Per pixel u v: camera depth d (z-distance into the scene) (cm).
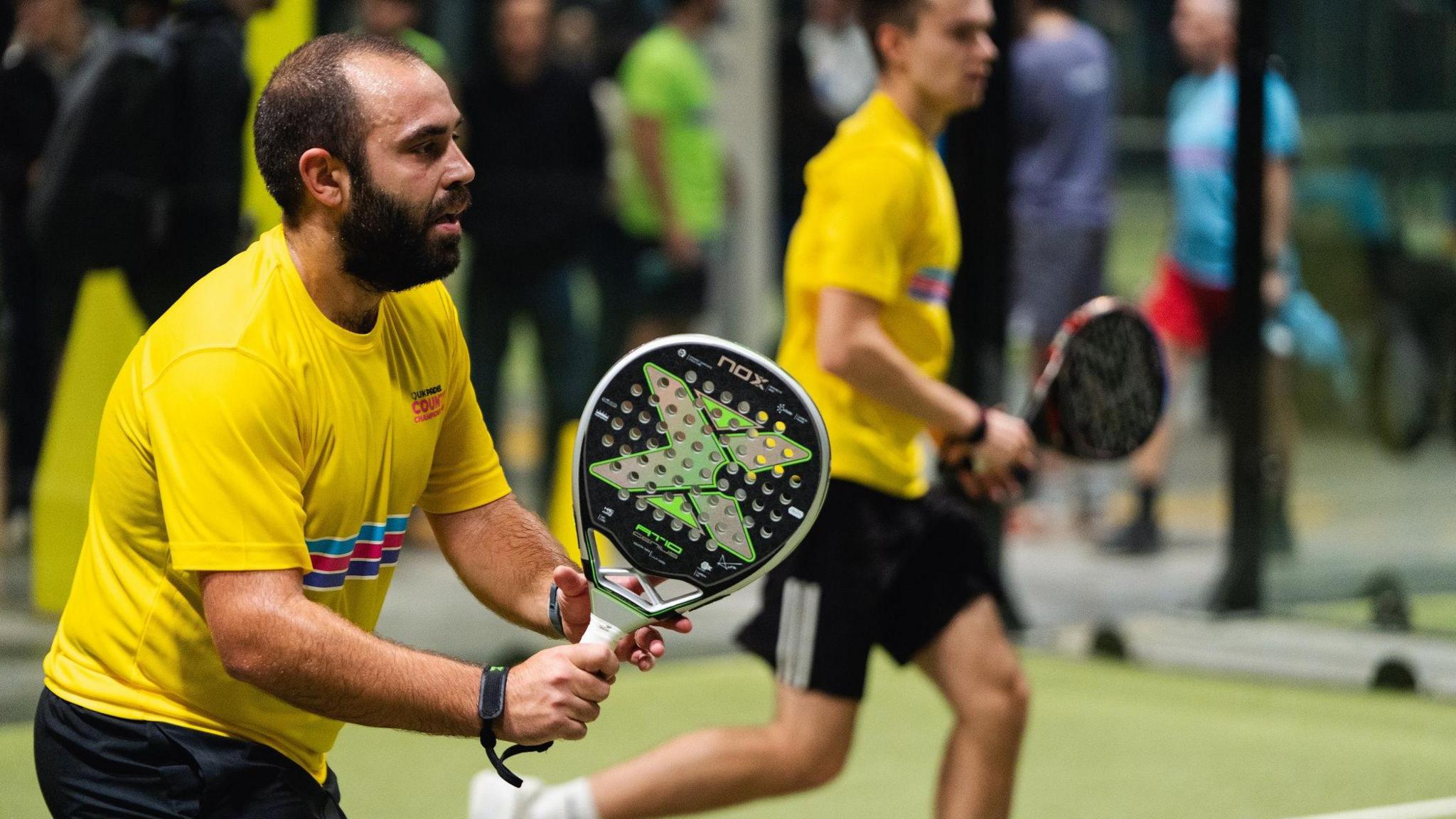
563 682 682
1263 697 1827
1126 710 1780
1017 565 2398
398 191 698
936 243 1130
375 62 702
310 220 711
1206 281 2355
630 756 1587
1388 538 2214
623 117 2097
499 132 2025
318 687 682
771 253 2238
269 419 693
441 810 1434
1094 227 2470
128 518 727
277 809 748
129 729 736
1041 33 2456
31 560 1809
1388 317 2225
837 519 1100
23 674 1770
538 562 807
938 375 1164
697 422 704
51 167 1792
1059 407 1168
